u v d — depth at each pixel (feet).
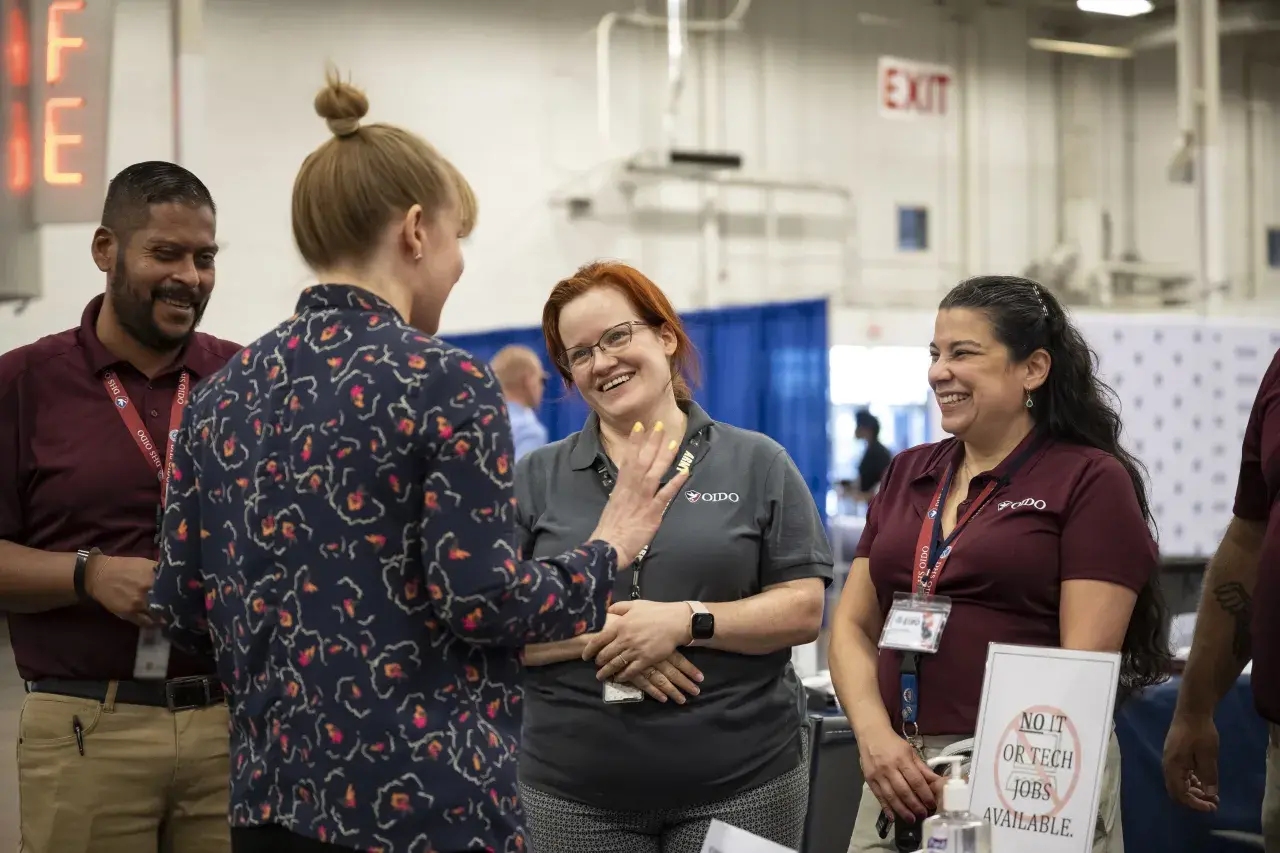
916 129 36.88
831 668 6.53
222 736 6.80
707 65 34.53
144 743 6.66
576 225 33.06
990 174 37.63
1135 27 38.52
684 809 6.47
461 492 4.23
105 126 10.41
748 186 33.76
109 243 6.68
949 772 5.52
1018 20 37.91
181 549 4.85
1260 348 20.93
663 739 6.39
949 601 5.89
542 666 6.63
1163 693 8.41
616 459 6.79
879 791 5.87
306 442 4.38
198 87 13.75
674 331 6.88
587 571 4.52
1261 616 5.97
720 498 6.68
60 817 6.57
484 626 4.20
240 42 29.43
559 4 32.89
